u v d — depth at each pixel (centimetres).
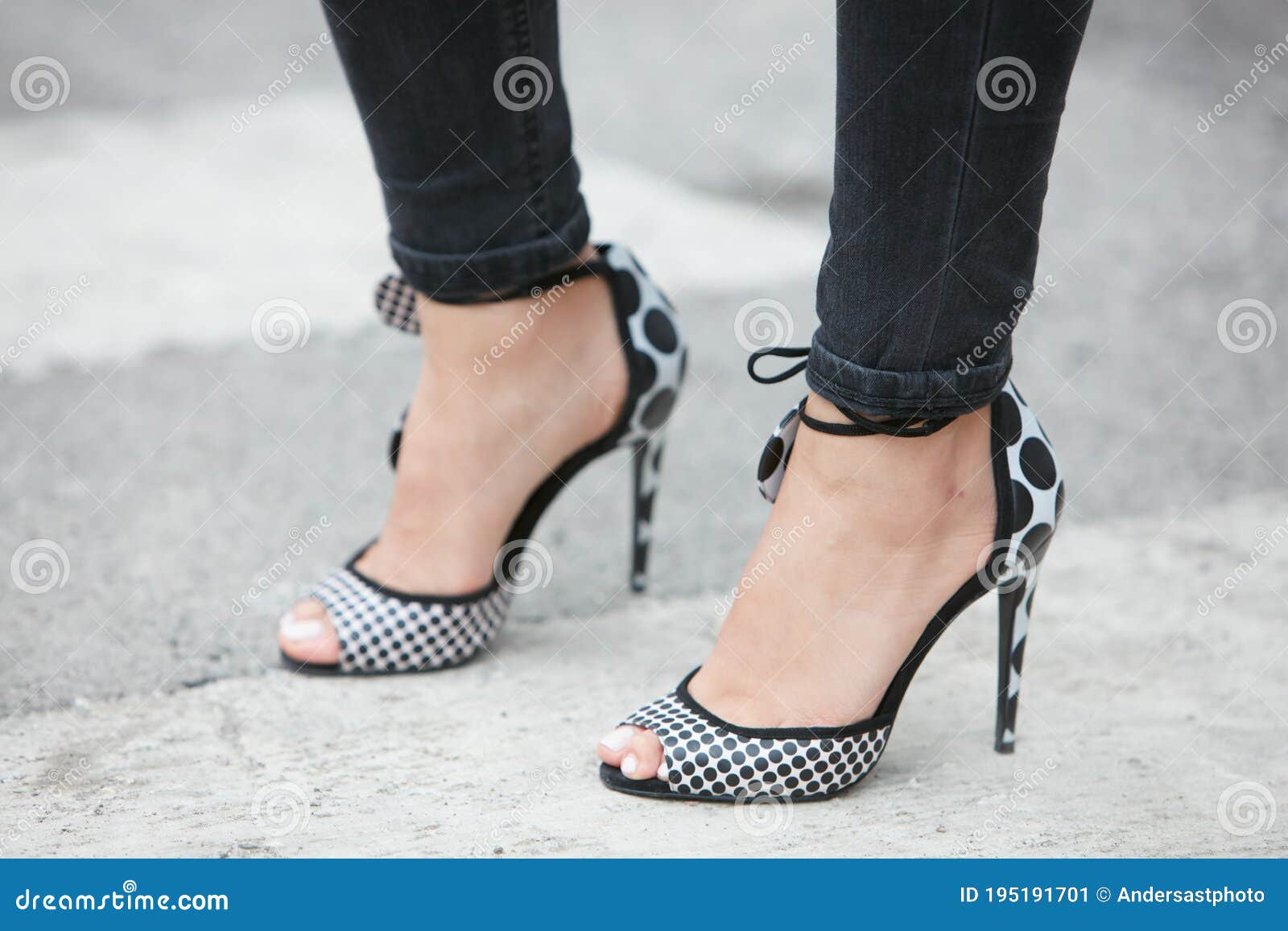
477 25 157
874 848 136
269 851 133
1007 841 137
